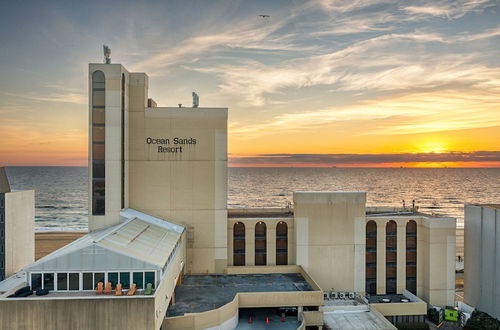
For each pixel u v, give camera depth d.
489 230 55.06
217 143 54.53
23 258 56.16
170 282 40.00
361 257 57.56
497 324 49.81
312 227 57.09
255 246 57.88
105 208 49.31
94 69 48.88
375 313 50.66
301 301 45.84
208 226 54.66
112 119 48.94
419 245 59.00
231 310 42.62
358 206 57.50
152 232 45.69
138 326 31.14
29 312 30.66
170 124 54.06
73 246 38.75
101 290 33.12
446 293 57.56
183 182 54.25
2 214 51.81
